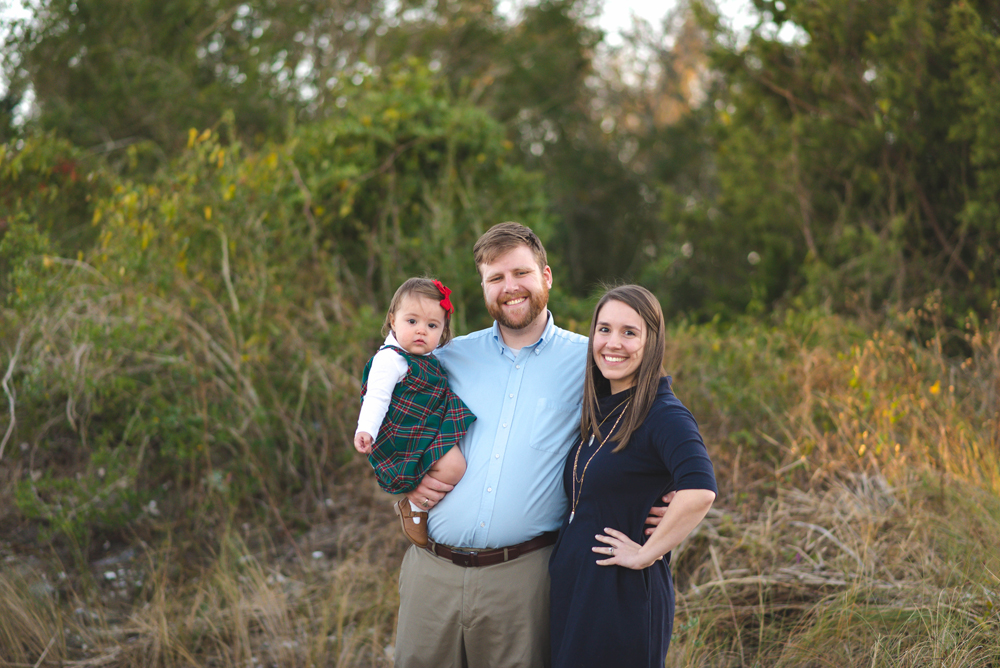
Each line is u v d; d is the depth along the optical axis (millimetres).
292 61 12086
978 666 2803
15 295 4922
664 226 15805
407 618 2549
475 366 2539
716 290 9141
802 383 4820
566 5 14992
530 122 15281
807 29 7566
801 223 8055
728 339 5949
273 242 5988
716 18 8422
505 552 2389
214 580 4027
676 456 2111
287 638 3600
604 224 16422
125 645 3561
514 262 2418
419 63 7793
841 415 4352
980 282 6652
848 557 3537
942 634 2881
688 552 3830
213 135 5863
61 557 4332
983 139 6391
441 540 2467
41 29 9062
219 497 4672
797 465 4152
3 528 4469
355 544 4527
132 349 4844
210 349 5191
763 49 8039
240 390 5016
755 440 4582
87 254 5648
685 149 16094
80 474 4559
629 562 2148
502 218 7570
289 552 4512
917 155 7191
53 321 4773
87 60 9539
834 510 3869
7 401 4785
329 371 5496
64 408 4957
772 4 7906
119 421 4922
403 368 2510
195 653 3535
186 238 5250
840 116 7691
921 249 7258
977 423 4594
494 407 2459
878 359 5117
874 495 3939
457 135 7262
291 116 7062
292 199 6379
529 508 2377
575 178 15859
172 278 5145
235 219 5578
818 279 7117
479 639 2424
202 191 5590
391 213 7164
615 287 2354
